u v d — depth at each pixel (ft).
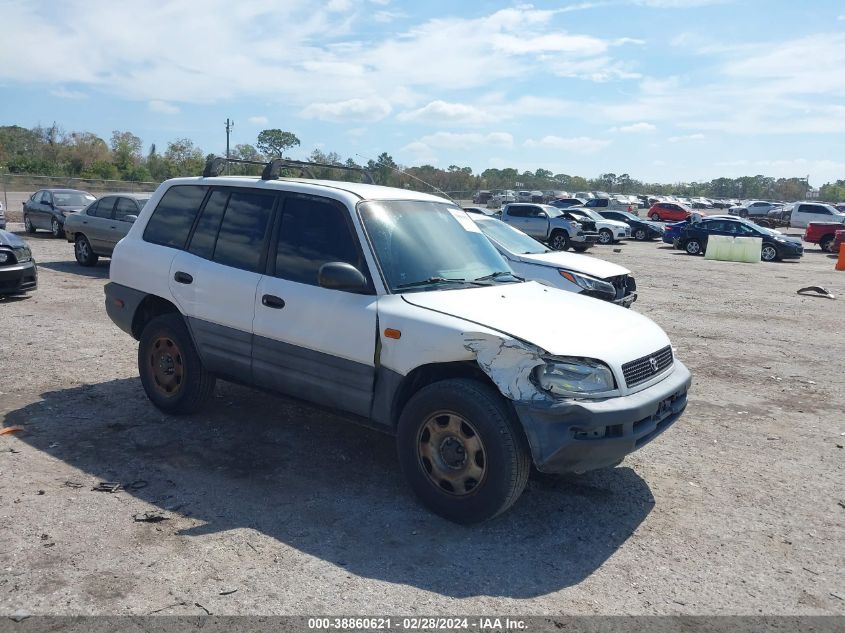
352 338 14.89
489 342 13.20
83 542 12.56
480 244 17.70
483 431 13.10
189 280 18.16
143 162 242.58
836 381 26.73
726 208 248.11
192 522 13.51
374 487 15.44
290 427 18.98
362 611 10.80
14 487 14.67
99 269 49.93
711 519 14.66
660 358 14.87
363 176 20.11
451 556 12.64
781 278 64.34
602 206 153.58
